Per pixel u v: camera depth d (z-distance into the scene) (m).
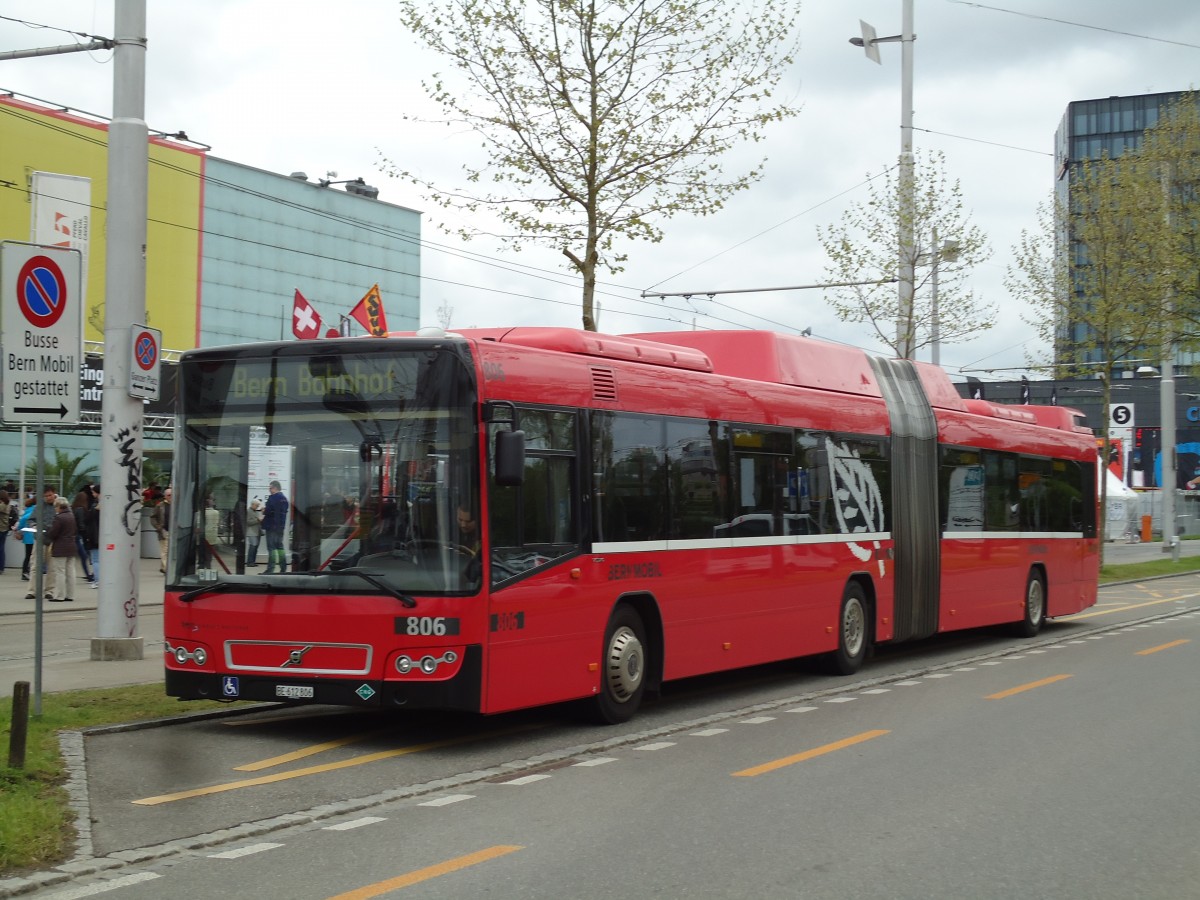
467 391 9.95
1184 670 16.03
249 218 58.00
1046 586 21.25
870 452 16.17
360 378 10.12
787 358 14.86
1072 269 36.94
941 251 28.45
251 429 10.38
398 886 6.40
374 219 64.94
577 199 18.03
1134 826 7.87
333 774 9.23
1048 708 12.79
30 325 9.82
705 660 12.76
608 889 6.40
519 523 10.34
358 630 9.86
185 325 55.12
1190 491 75.56
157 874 6.60
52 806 7.64
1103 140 109.81
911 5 28.62
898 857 7.08
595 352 11.60
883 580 16.31
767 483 13.96
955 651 18.66
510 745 10.55
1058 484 21.92
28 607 23.06
